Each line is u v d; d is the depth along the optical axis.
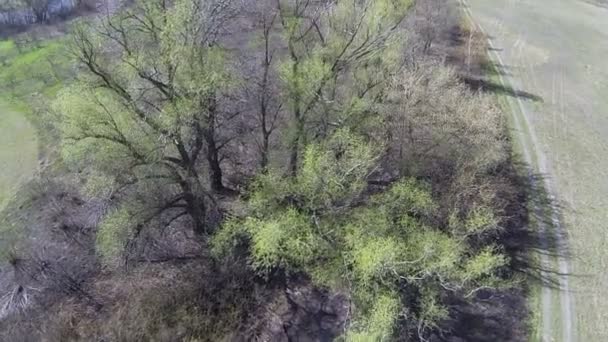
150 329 30.22
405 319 28.20
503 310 30.19
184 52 28.02
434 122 33.00
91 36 28.41
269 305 31.34
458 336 28.95
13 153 44.91
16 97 51.84
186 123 28.97
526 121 43.62
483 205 30.91
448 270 27.48
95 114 27.11
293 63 30.69
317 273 28.88
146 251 33.59
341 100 33.03
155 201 31.28
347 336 27.03
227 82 29.61
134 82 28.47
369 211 28.72
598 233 34.69
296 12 32.16
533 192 37.56
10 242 36.59
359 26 31.16
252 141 36.28
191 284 32.25
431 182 32.62
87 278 33.66
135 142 28.56
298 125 31.67
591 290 31.25
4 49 58.41
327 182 28.62
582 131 42.75
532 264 32.75
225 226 30.31
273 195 29.30
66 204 38.28
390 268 25.89
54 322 31.14
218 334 29.98
